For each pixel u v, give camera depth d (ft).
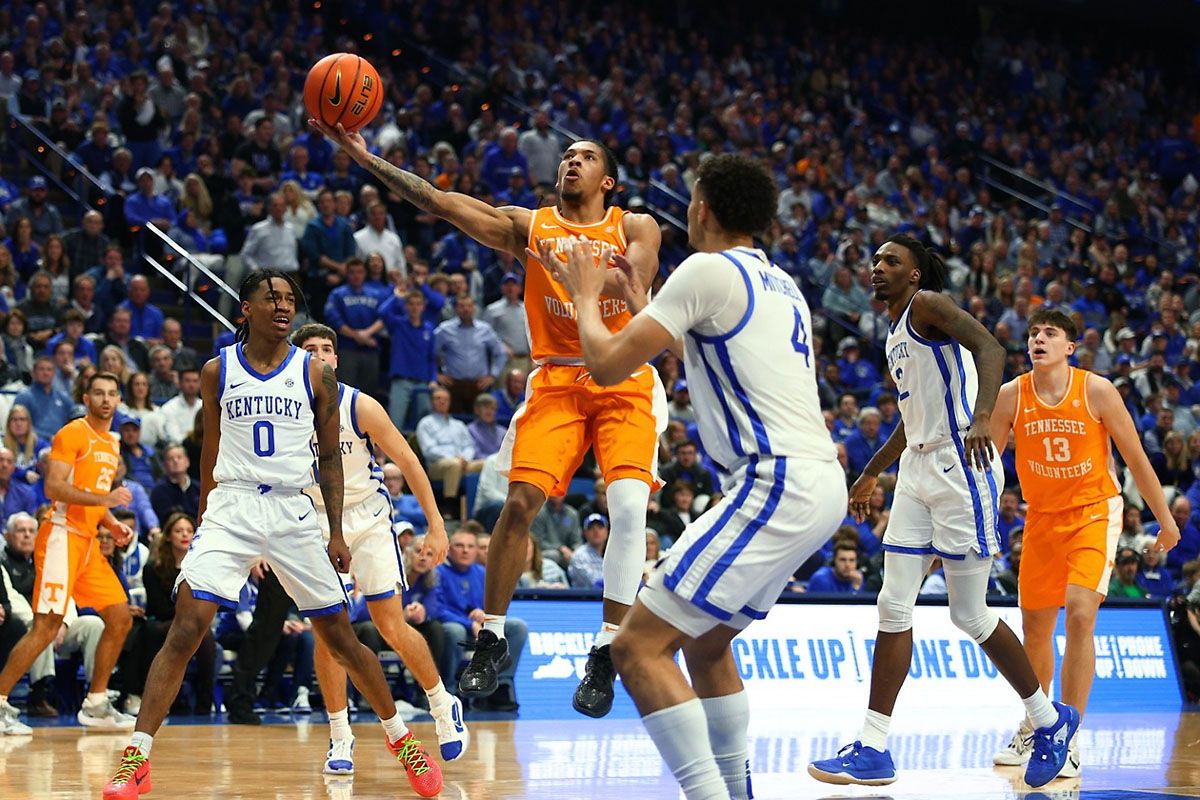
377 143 60.75
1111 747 27.12
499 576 18.80
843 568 39.19
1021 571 23.73
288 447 18.54
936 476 20.26
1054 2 102.22
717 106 80.18
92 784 19.63
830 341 62.03
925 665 37.93
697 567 14.03
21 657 28.81
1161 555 46.09
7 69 56.49
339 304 47.60
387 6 75.61
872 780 19.62
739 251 14.67
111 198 51.78
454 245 56.85
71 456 29.14
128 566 35.32
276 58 62.44
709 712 15.69
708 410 14.67
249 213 53.67
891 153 82.94
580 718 34.06
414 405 46.88
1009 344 62.95
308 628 35.01
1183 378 62.75
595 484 40.98
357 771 21.79
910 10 100.68
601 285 14.60
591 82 76.38
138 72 55.62
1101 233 79.92
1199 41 107.04
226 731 29.40
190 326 50.11
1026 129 93.76
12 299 45.47
